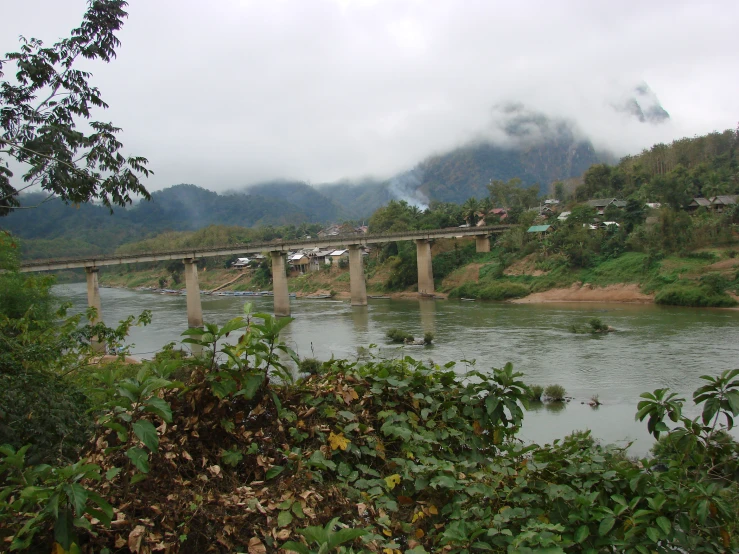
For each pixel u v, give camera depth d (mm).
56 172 13016
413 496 4699
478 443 5273
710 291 58688
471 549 3910
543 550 3525
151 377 4305
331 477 4664
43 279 14625
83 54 13570
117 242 176000
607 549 4070
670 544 4055
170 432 4340
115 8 13453
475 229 91812
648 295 64125
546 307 64875
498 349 40719
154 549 3441
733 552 4035
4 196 13391
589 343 41531
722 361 34031
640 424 23250
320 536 3152
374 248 109500
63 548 3152
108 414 4074
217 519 3678
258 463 4352
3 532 3295
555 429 22953
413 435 4988
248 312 4926
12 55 12844
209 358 4633
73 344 11461
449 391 5574
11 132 13273
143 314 13109
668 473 4359
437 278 90562
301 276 107875
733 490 4547
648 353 37062
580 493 4297
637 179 103625
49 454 7004
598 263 73250
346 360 5797
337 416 4965
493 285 78812
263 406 4699
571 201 102875
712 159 105000
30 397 8227
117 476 3977
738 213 70312
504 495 4395
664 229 70188
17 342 10109
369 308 74312
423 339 46188
